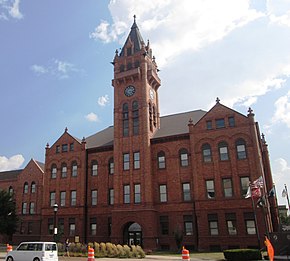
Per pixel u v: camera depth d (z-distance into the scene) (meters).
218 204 40.12
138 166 45.56
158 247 41.91
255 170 39.50
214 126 43.28
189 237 41.06
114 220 44.16
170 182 44.09
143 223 42.06
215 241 38.97
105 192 48.91
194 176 42.31
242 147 41.16
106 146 50.84
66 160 53.31
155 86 53.22
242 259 26.97
